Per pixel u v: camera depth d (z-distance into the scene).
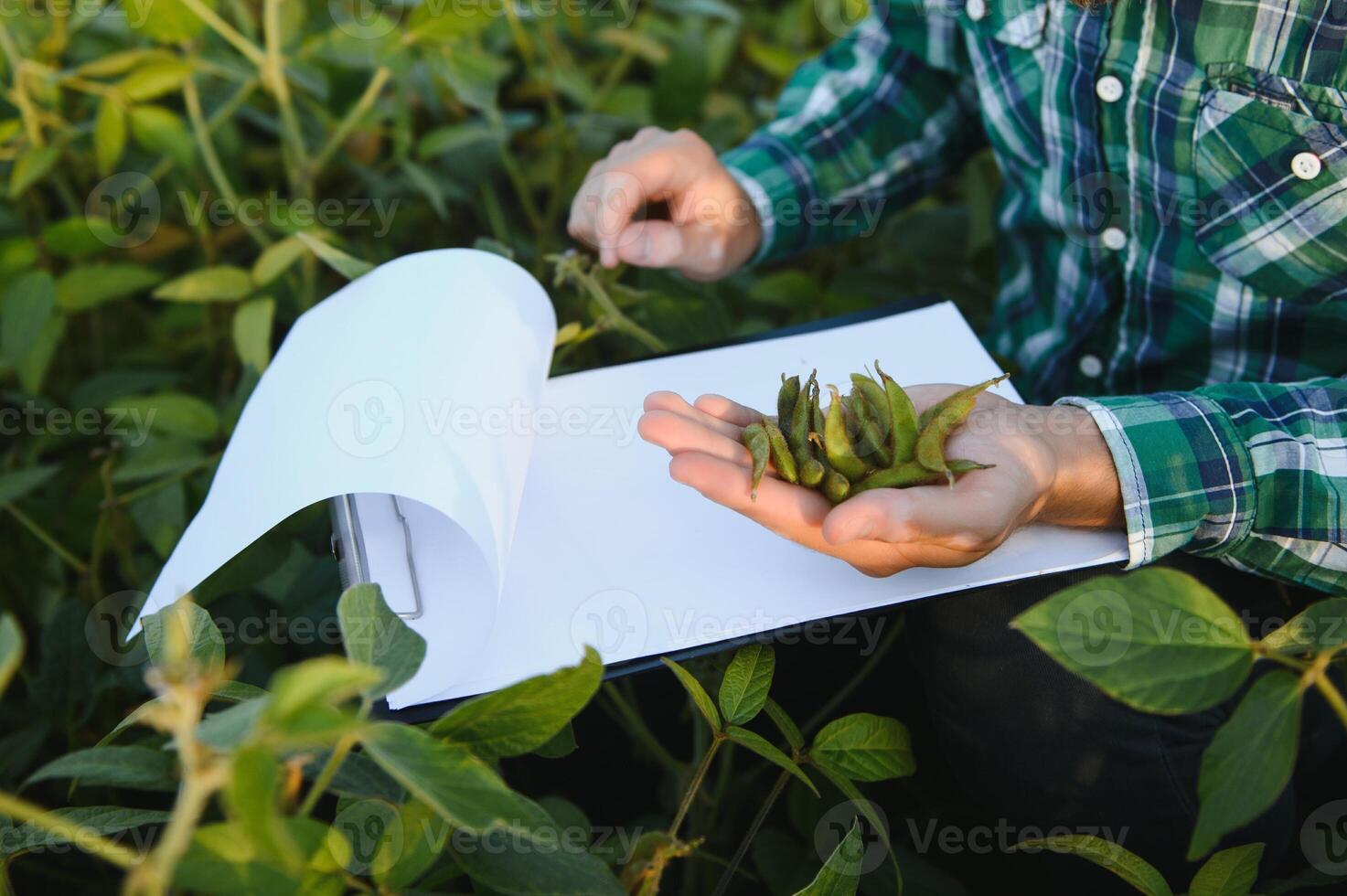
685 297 1.10
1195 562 0.89
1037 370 1.03
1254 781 0.69
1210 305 0.94
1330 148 0.88
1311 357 0.93
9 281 1.20
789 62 1.33
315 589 1.02
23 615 1.13
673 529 0.85
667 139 1.03
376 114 1.23
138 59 1.17
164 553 1.03
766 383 0.93
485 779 0.67
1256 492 0.83
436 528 0.85
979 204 1.23
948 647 0.87
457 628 0.81
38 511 1.12
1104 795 0.85
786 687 1.07
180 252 1.33
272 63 1.16
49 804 1.05
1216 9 0.88
